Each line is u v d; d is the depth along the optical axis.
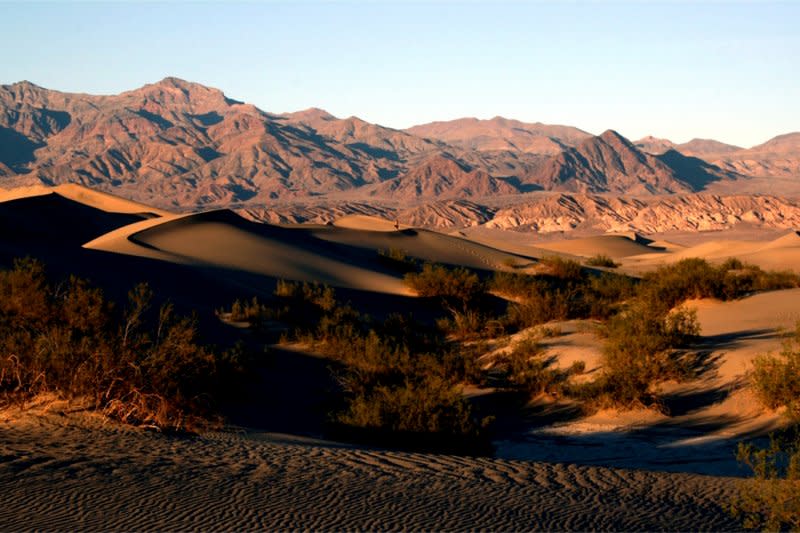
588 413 22.81
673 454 17.81
